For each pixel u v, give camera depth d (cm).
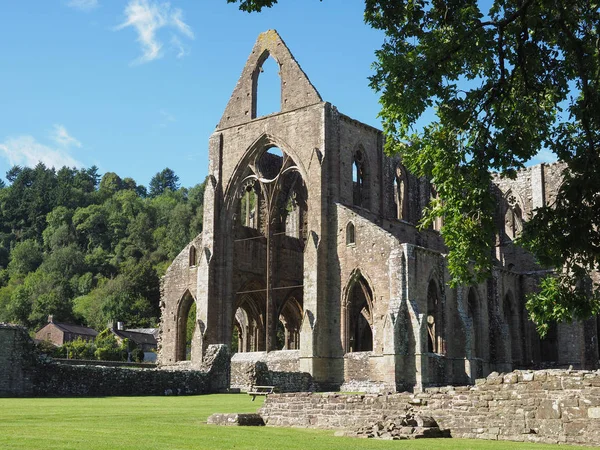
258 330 7644
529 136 2828
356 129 6981
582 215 2436
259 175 7119
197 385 5353
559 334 7400
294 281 7788
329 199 6556
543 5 2572
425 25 2852
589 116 2509
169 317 7475
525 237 2633
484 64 2783
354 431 2750
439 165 2819
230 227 7225
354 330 7400
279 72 7075
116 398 4531
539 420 2591
